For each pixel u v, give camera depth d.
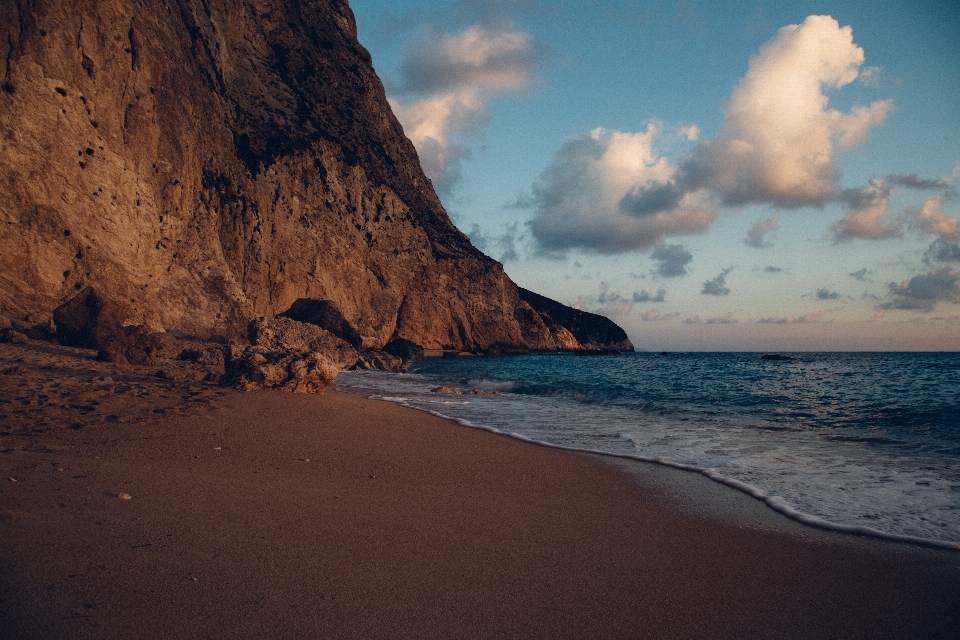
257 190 32.66
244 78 35.38
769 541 4.04
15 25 17.44
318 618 2.48
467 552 3.47
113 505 3.60
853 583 3.35
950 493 5.41
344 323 32.66
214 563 2.93
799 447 7.96
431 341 46.56
